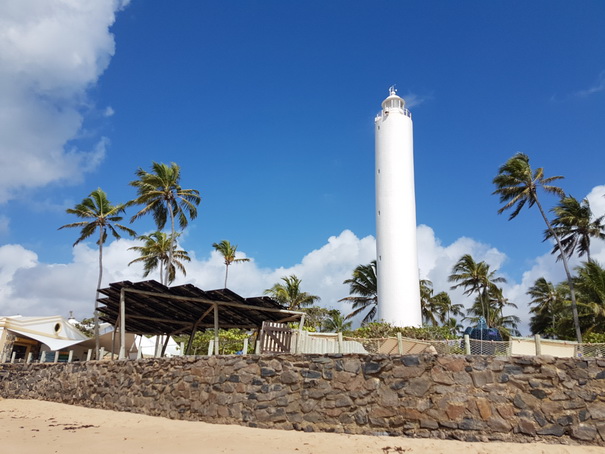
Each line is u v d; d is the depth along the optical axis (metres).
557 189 38.66
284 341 13.30
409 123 45.03
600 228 42.62
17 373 21.52
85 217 41.97
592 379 9.43
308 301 48.84
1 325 32.97
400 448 9.19
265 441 9.98
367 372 10.61
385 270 41.19
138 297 17.30
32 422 13.81
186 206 42.22
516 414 9.51
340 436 10.11
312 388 10.99
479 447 9.05
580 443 9.06
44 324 35.88
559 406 9.39
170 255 40.59
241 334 36.53
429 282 52.22
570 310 41.41
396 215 42.12
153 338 36.72
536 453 8.73
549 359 9.73
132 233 43.47
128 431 11.73
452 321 66.88
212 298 16.80
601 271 36.00
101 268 41.06
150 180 41.00
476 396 9.77
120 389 14.97
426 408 9.96
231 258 57.22
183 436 10.73
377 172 44.31
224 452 9.29
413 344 15.19
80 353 36.94
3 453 9.59
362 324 45.03
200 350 24.28
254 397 11.58
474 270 53.31
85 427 12.62
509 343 12.86
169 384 13.41
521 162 39.22
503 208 40.31
